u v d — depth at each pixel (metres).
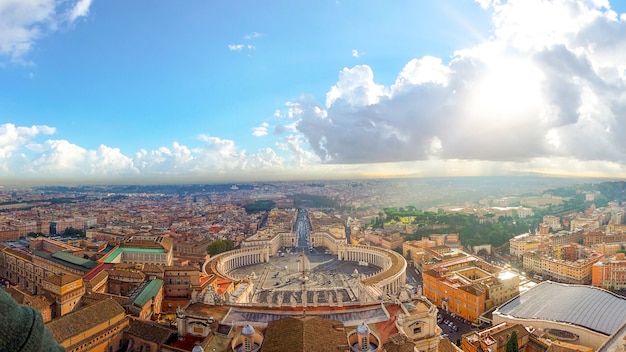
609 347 147.25
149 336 144.25
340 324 122.94
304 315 133.12
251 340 116.06
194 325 138.75
